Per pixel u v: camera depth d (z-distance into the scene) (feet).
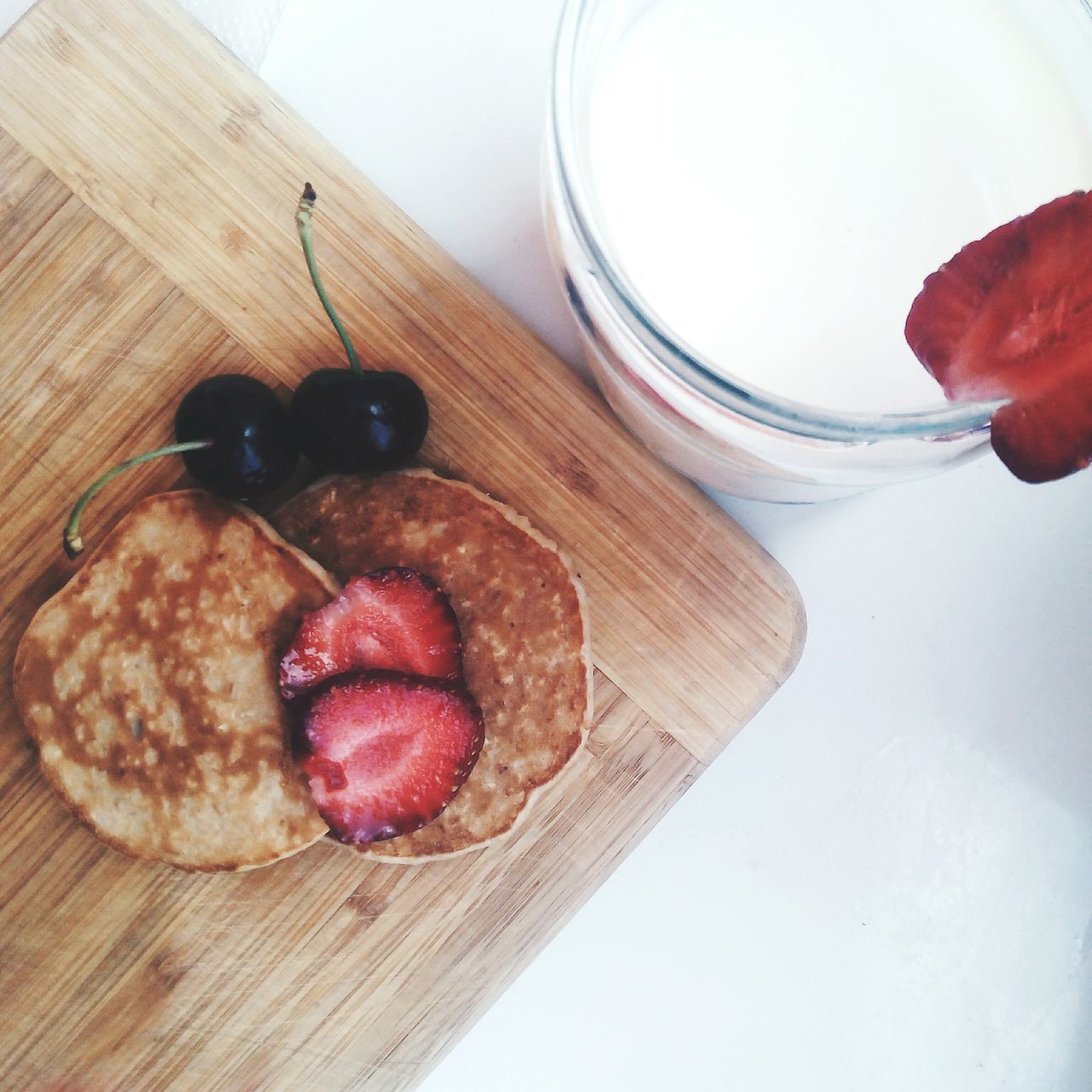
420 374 0.99
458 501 0.98
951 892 1.06
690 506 0.99
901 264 0.79
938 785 1.05
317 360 0.99
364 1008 1.01
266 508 1.00
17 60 0.96
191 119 0.97
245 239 0.97
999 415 0.72
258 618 0.97
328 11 0.98
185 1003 1.01
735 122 0.80
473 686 0.98
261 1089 1.02
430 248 0.98
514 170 0.99
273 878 1.01
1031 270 0.72
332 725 0.96
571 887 1.01
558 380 0.99
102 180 0.97
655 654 1.00
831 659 1.04
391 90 0.99
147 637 0.97
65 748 0.98
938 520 1.02
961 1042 1.07
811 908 1.06
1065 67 0.79
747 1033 1.08
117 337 0.98
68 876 1.01
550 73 0.76
